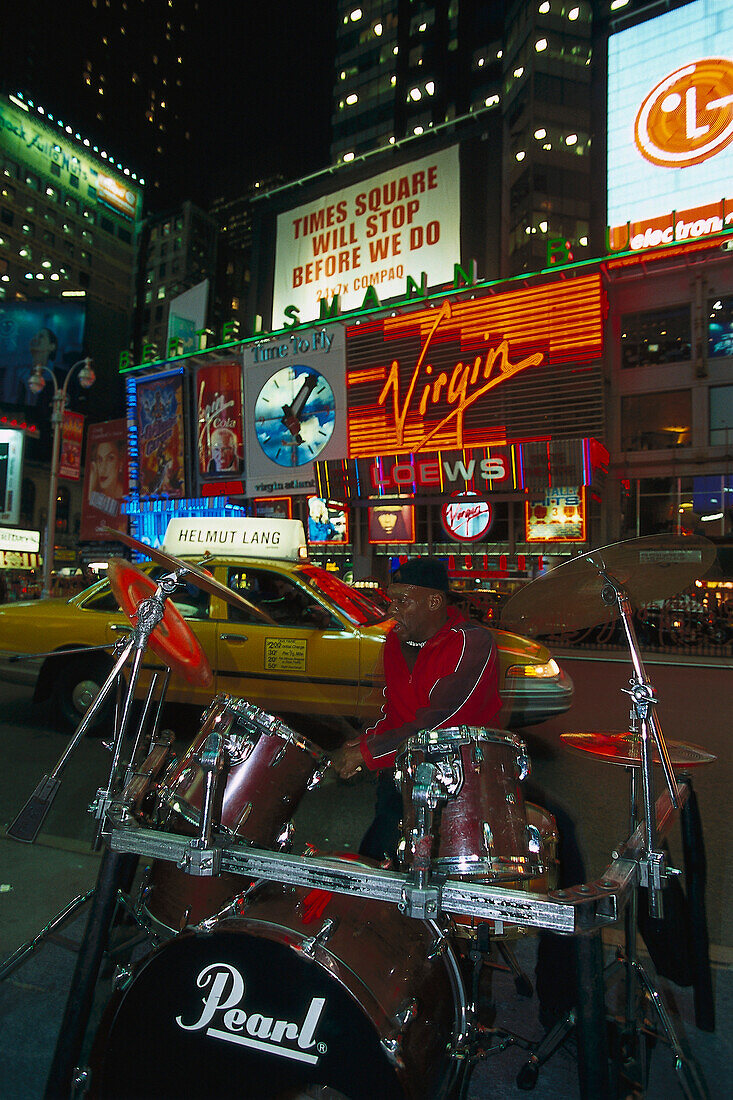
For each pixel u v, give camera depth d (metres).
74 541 52.97
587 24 36.75
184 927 1.82
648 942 2.38
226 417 29.00
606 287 22.97
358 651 5.30
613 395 23.33
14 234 66.31
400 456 24.48
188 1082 1.55
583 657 15.40
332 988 1.46
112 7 88.56
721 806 4.86
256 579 5.86
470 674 2.03
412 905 1.47
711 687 10.74
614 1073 1.73
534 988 2.44
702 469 21.97
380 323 25.53
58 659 6.09
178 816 1.87
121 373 33.09
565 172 36.06
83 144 75.88
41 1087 1.92
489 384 23.42
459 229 31.22
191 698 5.72
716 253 21.45
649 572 1.97
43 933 2.18
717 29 26.05
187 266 76.25
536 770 5.60
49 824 4.04
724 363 21.84
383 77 51.16
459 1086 1.62
